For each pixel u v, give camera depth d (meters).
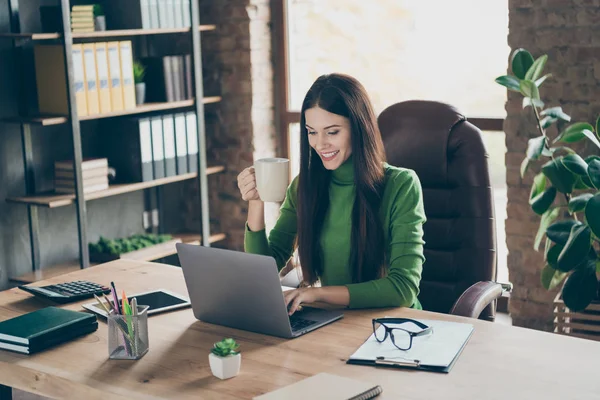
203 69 4.67
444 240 2.69
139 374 1.75
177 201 4.87
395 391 1.62
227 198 4.75
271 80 4.66
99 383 1.71
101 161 3.99
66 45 3.70
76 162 3.82
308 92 2.29
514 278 3.88
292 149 4.75
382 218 2.30
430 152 2.69
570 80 3.59
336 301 2.13
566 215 3.62
